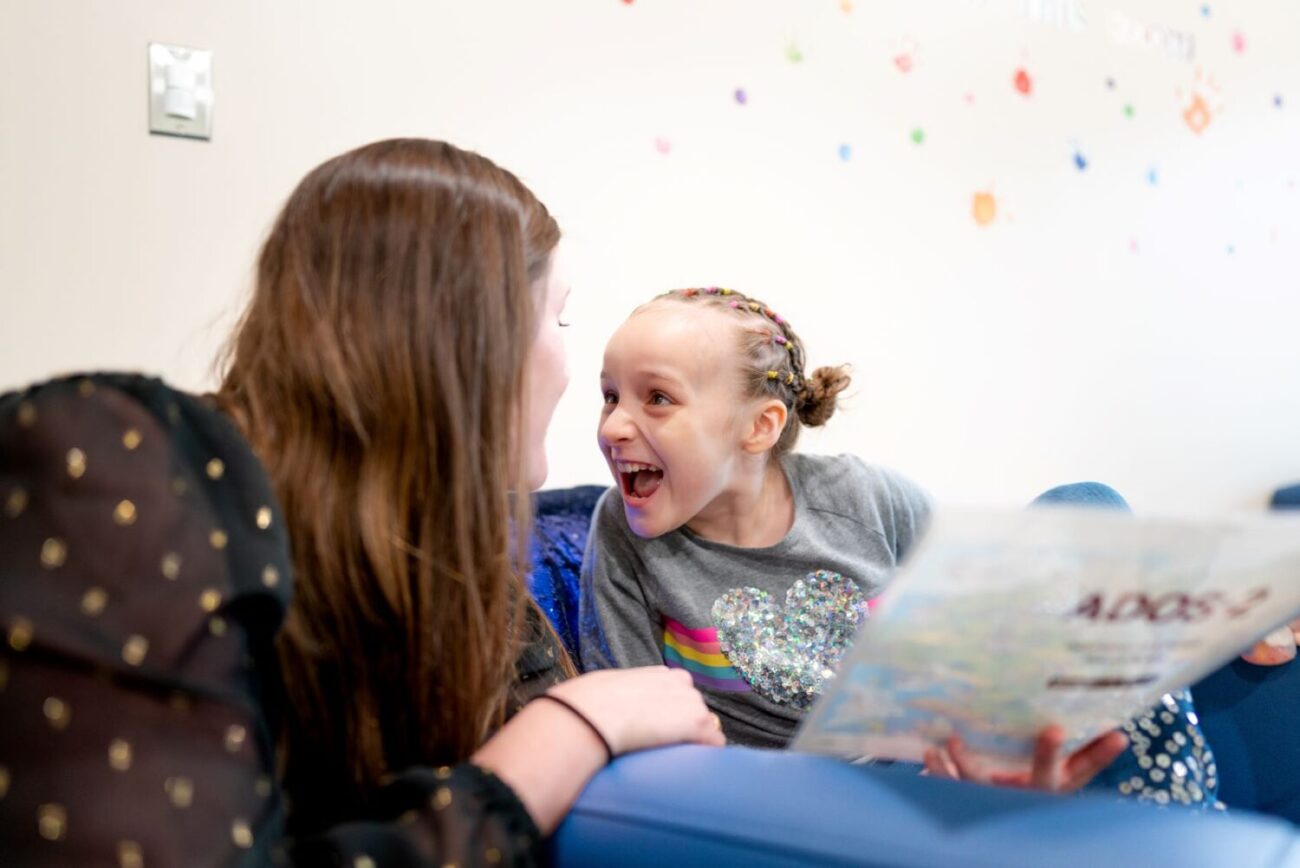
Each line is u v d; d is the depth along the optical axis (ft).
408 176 2.18
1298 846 1.57
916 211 6.38
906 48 6.26
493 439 2.18
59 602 1.46
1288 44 8.27
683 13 5.45
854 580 3.65
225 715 1.54
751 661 3.50
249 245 4.45
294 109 4.51
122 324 4.25
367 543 2.01
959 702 1.86
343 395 2.02
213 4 4.33
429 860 1.61
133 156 4.22
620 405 3.51
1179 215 7.69
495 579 2.21
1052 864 1.53
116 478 1.55
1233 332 8.09
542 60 5.07
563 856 1.84
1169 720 2.72
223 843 1.44
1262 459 8.34
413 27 4.74
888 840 1.62
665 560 3.63
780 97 5.81
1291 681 3.91
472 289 2.13
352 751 2.05
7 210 4.01
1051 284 7.04
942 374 6.58
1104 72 7.20
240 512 1.70
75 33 4.09
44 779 1.40
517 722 1.99
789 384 3.74
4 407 1.61
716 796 1.80
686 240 5.56
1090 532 1.49
